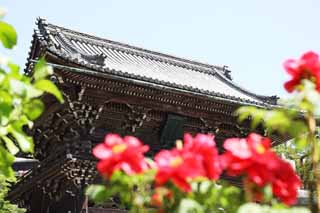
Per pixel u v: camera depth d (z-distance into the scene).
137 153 3.58
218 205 3.92
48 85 3.93
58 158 19.02
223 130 21.91
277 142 21.52
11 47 3.93
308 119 3.84
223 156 3.52
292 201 3.47
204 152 3.60
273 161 3.38
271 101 22.42
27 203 24.34
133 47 28.00
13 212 19.86
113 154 3.54
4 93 3.78
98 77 17.22
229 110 20.50
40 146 21.95
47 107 18.80
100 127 19.45
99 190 3.73
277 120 3.76
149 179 3.63
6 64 3.73
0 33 3.90
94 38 26.81
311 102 3.63
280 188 3.42
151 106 19.30
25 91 3.70
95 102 18.22
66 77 16.92
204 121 20.84
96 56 17.88
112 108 19.00
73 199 18.25
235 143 3.54
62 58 16.44
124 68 23.59
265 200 3.57
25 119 4.13
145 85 17.97
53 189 20.22
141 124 19.61
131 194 3.73
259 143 3.53
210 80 28.09
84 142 18.31
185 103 19.61
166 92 18.66
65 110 18.31
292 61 3.82
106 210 17.77
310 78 3.77
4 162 4.23
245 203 3.57
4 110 3.79
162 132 20.20
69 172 18.05
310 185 4.01
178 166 3.43
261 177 3.38
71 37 25.81
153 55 28.47
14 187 24.14
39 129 20.62
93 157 18.06
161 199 3.59
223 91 25.19
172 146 20.38
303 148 4.07
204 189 3.68
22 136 4.10
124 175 3.65
